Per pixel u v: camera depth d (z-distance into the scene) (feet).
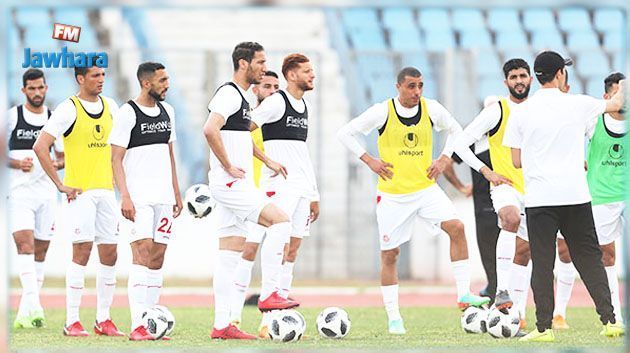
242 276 104.63
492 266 125.59
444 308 153.07
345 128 108.68
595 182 112.37
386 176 107.96
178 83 240.94
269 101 111.65
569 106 95.81
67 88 239.09
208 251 214.07
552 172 95.04
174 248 214.28
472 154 108.78
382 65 240.94
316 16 259.39
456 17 265.75
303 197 112.78
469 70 220.84
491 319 103.96
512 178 111.96
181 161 226.17
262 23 258.98
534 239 96.07
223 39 258.16
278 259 100.42
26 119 116.88
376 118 108.27
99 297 108.99
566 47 261.44
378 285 203.72
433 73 231.09
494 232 125.18
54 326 120.57
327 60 240.94
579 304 160.97
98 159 107.45
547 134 95.20
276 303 100.89
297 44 258.98
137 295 101.24
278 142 112.06
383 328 118.62
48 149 105.50
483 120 110.22
